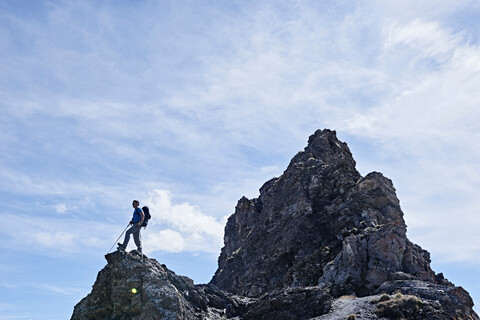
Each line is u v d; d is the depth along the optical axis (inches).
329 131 3267.7
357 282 1847.9
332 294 1814.7
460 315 1492.4
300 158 3090.6
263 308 1664.6
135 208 1491.1
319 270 2135.8
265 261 2573.8
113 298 1395.2
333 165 2817.4
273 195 3036.4
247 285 2549.2
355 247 1975.9
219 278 2933.1
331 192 2684.5
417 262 2005.4
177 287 1616.6
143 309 1354.6
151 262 1507.1
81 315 1400.1
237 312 1754.4
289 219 2674.7
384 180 2509.8
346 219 2377.0
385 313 1433.3
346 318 1421.0
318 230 2508.6
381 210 2402.8
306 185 2775.6
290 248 2475.4
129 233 1477.6
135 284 1402.6
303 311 1589.6
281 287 2223.2
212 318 1603.1
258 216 3304.6
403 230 2033.7
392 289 1692.9
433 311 1454.2
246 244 2938.0
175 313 1353.3
